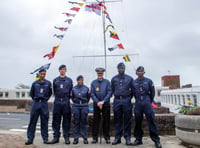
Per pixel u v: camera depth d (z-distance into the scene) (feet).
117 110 15.25
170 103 56.75
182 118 14.17
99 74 16.14
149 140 16.42
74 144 15.20
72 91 16.38
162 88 80.48
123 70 15.48
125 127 15.24
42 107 15.71
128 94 15.30
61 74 16.16
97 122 15.84
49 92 16.22
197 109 14.80
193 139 13.37
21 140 16.42
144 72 15.16
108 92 15.74
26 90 86.89
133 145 14.73
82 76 16.60
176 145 14.57
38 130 28.55
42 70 15.92
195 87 36.68
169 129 17.76
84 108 15.99
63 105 15.74
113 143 14.96
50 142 15.39
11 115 53.62
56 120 15.92
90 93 16.17
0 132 22.15
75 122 15.79
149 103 14.74
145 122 18.13
